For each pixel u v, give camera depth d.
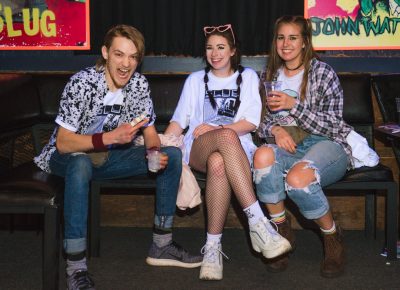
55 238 2.68
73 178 2.70
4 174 2.94
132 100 3.00
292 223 3.89
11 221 3.84
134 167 3.07
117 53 2.78
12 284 2.88
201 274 2.90
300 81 3.18
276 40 3.20
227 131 2.91
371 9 3.86
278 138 3.07
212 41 3.30
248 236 3.74
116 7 3.81
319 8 3.87
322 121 3.03
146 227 3.94
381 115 3.86
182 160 3.12
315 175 2.84
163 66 3.92
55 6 3.88
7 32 3.91
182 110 3.43
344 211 3.90
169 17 3.82
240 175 2.84
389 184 3.14
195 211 3.91
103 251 3.41
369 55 3.91
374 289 2.80
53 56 3.93
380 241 3.64
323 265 2.99
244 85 3.38
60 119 2.82
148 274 3.02
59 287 2.85
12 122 3.26
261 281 2.92
